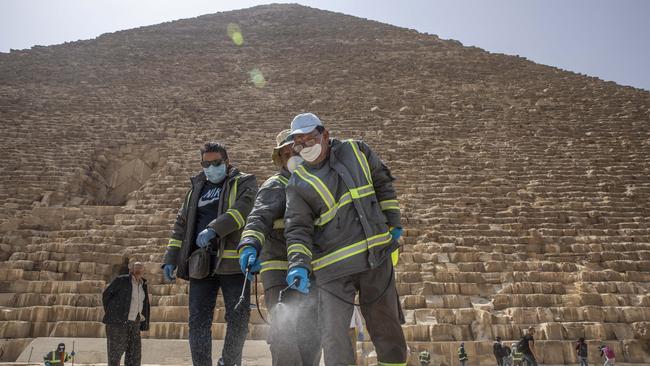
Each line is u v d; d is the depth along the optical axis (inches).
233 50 1697.8
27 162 818.2
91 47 1707.7
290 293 159.9
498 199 691.4
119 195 844.0
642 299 479.2
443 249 563.5
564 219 641.6
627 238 593.9
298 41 1797.5
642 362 431.5
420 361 418.9
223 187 196.7
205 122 1046.4
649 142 922.7
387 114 1077.8
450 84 1327.5
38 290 490.6
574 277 517.3
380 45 1726.1
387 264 139.6
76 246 557.3
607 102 1170.0
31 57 1572.3
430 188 725.3
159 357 397.7
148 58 1601.9
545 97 1214.3
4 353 408.8
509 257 559.5
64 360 353.1
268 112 1106.7
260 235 148.3
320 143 144.6
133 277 268.8
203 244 176.1
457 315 461.1
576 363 428.8
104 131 986.7
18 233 590.6
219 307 461.4
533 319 460.4
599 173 789.2
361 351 407.2
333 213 138.0
